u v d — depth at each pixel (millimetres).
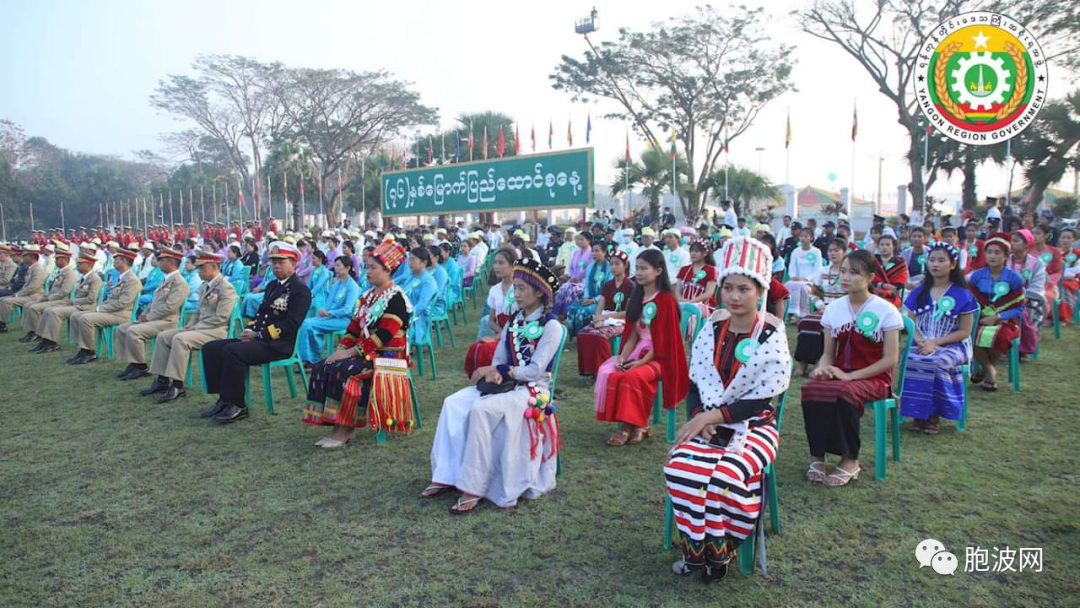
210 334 7117
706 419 3326
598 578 3371
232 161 58156
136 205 60312
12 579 3484
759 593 3201
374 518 4109
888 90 27203
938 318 5535
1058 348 8281
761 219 21078
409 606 3168
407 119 48969
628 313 5473
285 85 48781
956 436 5277
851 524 3859
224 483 4707
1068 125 22688
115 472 4953
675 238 10195
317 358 8070
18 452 5414
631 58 33562
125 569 3568
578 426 5809
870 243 14695
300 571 3512
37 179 63031
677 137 35656
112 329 9258
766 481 3709
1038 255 8977
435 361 8297
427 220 44812
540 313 4547
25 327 10695
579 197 16812
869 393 4367
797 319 10398
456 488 4371
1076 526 3775
